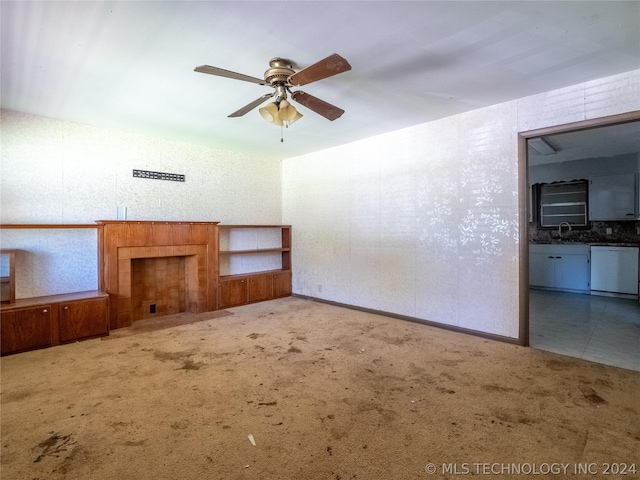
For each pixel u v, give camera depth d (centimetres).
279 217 623
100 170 417
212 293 490
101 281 393
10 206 360
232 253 527
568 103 303
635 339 354
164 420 207
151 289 456
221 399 232
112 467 166
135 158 445
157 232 432
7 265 355
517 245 338
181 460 171
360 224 490
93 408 220
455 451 177
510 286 343
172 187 481
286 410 218
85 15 196
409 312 431
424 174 411
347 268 510
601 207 592
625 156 566
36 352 320
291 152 564
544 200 662
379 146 462
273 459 172
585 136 451
